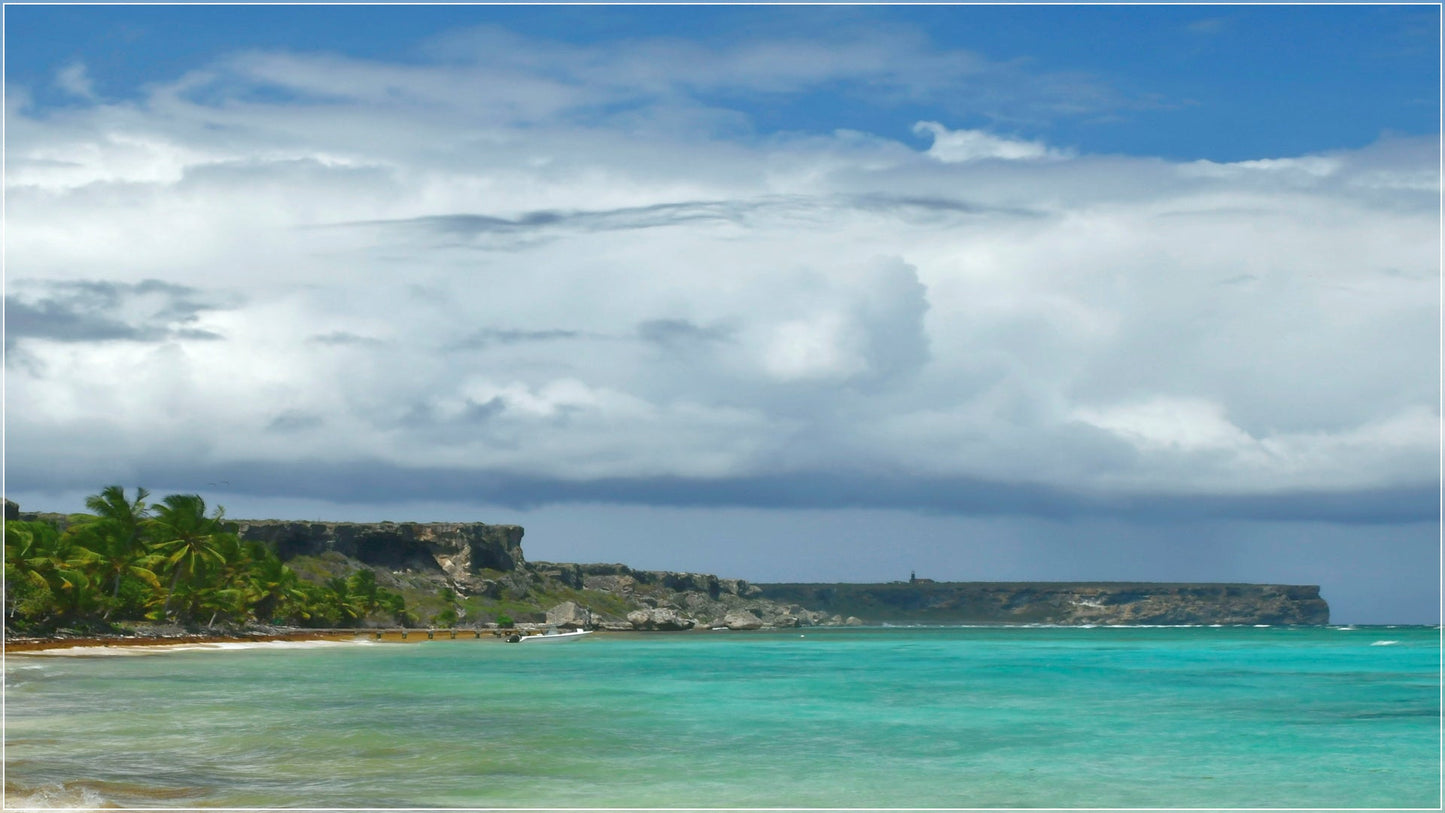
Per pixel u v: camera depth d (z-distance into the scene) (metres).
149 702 61.94
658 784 38.78
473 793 36.34
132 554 148.88
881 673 106.50
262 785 36.69
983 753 47.56
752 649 179.38
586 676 95.06
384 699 66.62
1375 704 71.75
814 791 38.16
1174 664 129.00
